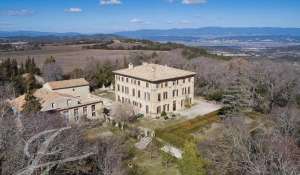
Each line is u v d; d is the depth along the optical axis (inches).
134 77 2652.6
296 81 2679.6
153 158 1702.8
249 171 943.0
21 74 3572.8
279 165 936.9
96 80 3644.2
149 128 2218.3
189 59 4515.3
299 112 1732.3
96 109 2527.1
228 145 1211.9
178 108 2741.1
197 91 3336.6
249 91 2608.3
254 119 2186.3
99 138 1610.5
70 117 2230.6
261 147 1064.8
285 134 1376.7
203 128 2191.2
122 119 2261.3
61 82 2994.6
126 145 1825.8
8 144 765.3
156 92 2524.6
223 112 2407.7
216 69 3563.0
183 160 1262.3
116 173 1176.2
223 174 1118.4
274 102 2650.1
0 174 691.4
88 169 1031.0
